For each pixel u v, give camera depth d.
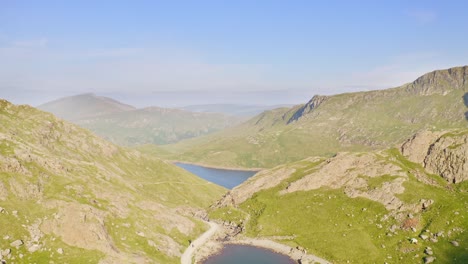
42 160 155.12
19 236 112.38
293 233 171.50
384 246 149.00
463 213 151.25
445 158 186.38
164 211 177.88
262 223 183.75
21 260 105.38
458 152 183.00
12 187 129.62
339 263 143.88
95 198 152.88
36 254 109.81
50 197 136.00
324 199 191.38
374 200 178.50
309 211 184.62
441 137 198.88
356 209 177.38
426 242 144.12
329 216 177.75
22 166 141.38
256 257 152.75
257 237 173.25
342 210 179.25
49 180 147.12
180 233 166.75
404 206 167.38
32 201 130.00
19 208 122.75
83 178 165.50
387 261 139.75
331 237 162.00
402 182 181.62
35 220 122.00
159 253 140.38
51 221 123.81
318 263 145.25
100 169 195.88
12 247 107.31
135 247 136.88
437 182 178.88
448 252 134.25
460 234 141.25
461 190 167.75
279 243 165.38
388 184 183.38
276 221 183.62
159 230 158.62
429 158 193.12
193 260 145.75
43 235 117.88
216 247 162.38
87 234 124.50
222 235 179.12
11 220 116.06
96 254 118.94
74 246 119.19
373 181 191.25
